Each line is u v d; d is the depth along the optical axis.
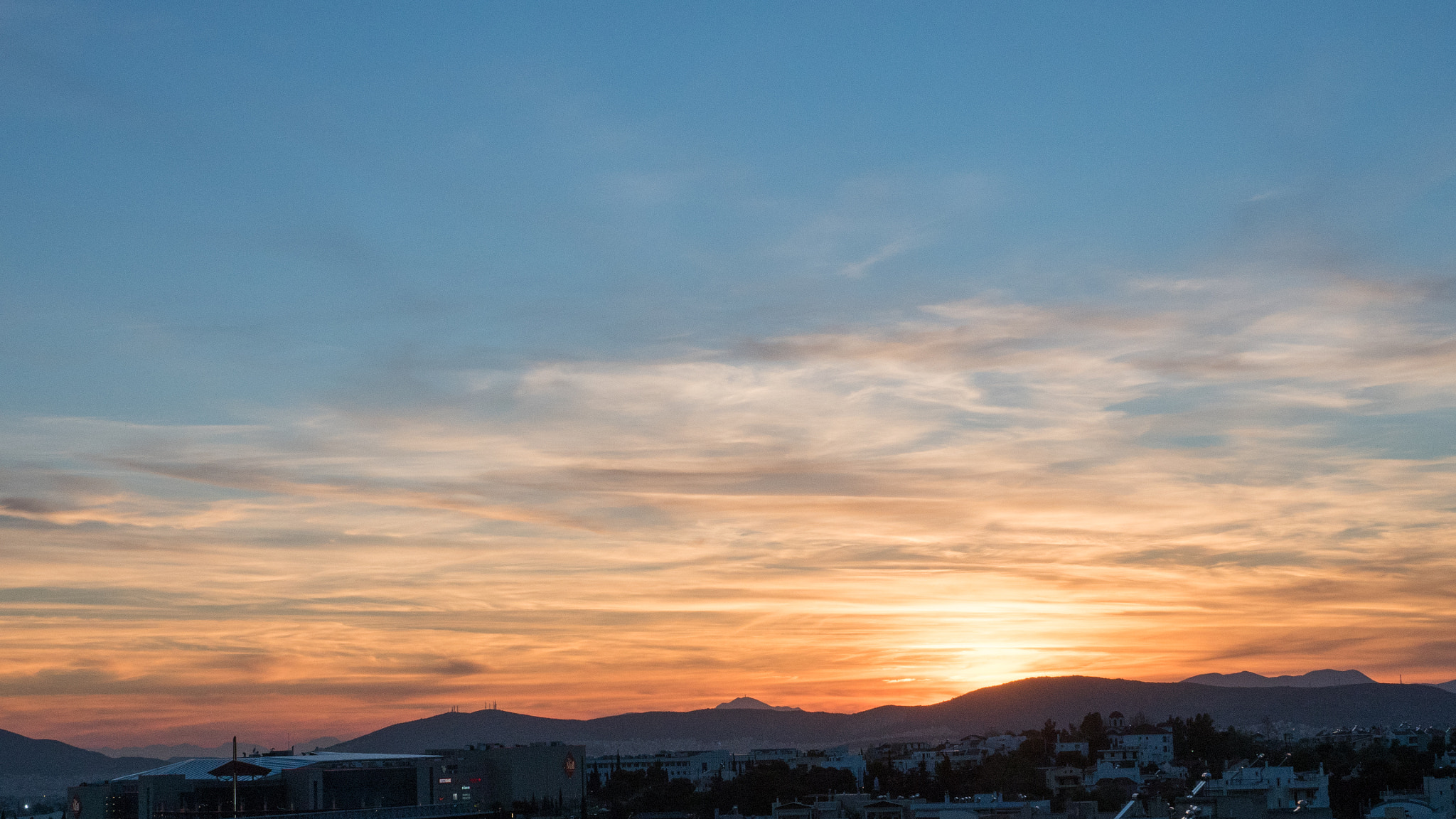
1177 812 116.75
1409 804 189.38
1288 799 152.50
